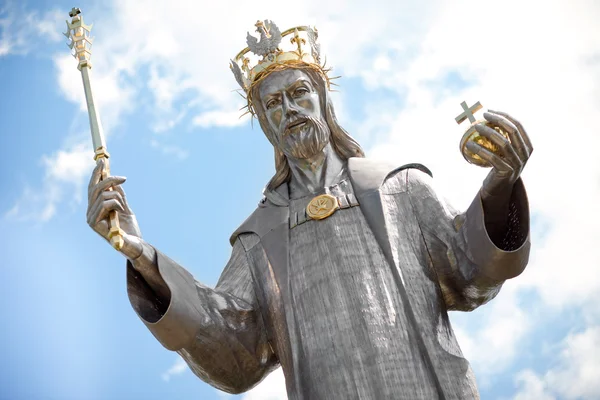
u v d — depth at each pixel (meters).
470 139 10.63
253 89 12.22
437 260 11.28
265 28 12.32
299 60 12.17
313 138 11.87
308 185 11.92
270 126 12.17
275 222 11.70
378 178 11.63
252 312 11.48
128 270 10.99
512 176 10.60
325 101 12.22
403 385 10.59
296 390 10.84
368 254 11.19
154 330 10.92
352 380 10.65
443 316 11.01
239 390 11.55
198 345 11.16
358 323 10.85
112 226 10.74
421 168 11.90
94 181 10.92
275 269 11.40
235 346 11.33
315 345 10.91
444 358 10.70
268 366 11.56
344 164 12.06
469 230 10.91
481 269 10.88
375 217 11.36
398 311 10.92
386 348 10.73
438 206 11.47
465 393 10.57
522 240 10.66
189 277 11.23
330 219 11.44
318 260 11.26
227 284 11.66
